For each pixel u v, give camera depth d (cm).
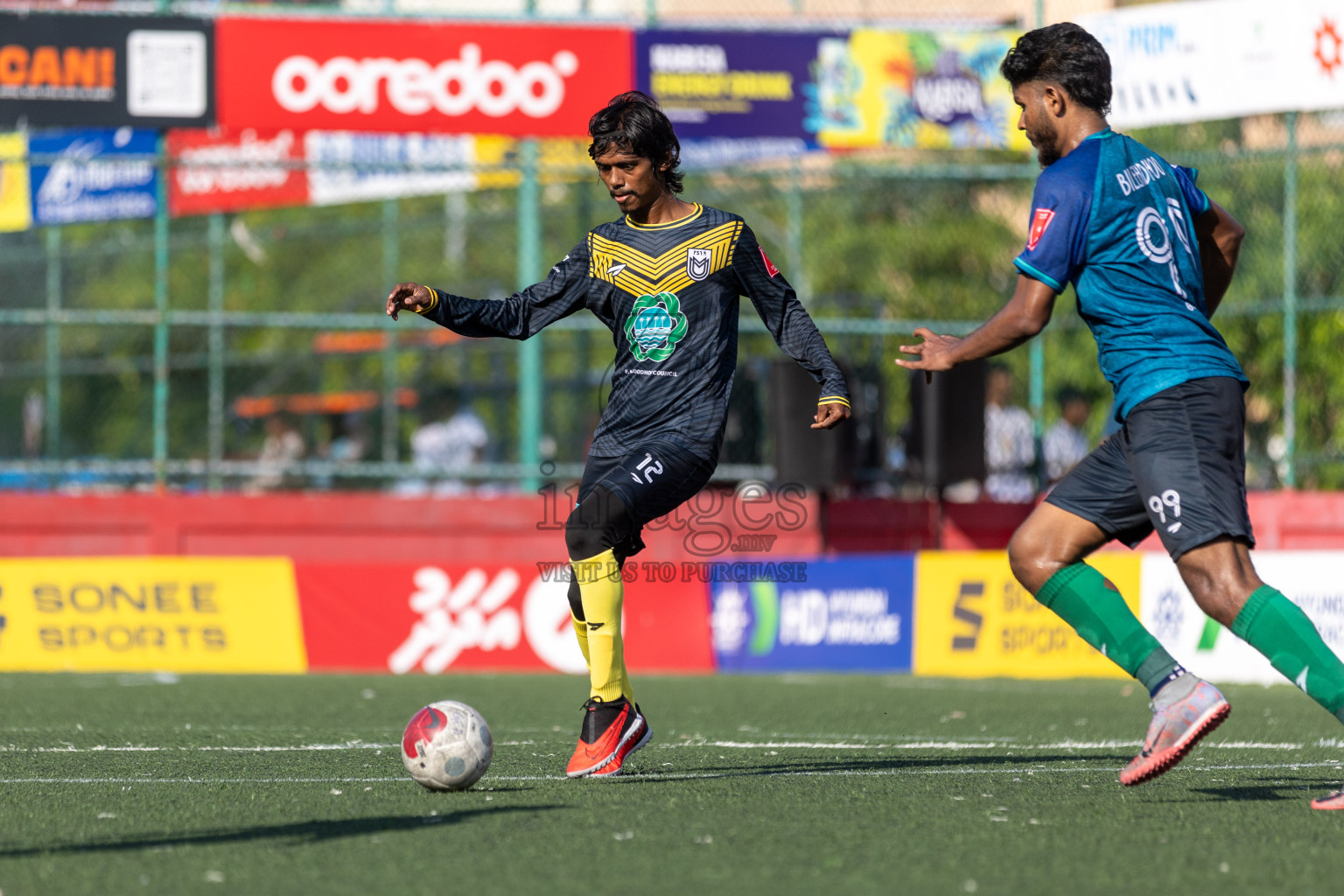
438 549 4056
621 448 1697
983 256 6269
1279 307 4009
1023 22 4372
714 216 1695
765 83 4119
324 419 5706
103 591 3700
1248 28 3834
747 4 5747
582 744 1717
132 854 1252
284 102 3956
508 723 2519
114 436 6512
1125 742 2219
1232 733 2334
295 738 2222
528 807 1475
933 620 3762
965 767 1842
